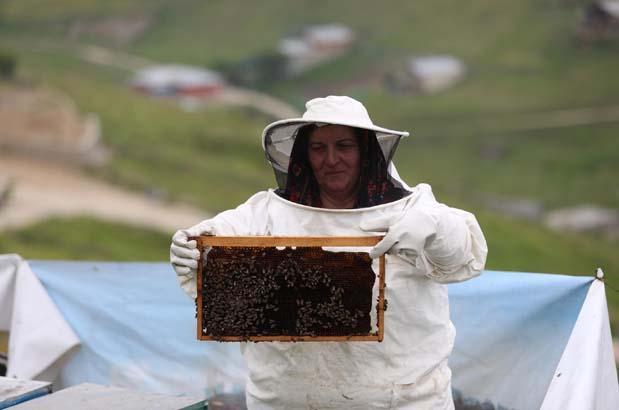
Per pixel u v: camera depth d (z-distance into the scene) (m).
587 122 101.88
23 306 8.34
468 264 5.57
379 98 115.56
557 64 117.56
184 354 8.21
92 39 139.75
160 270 8.36
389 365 5.81
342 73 124.38
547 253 52.94
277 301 5.35
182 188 60.66
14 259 8.52
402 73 118.06
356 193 5.91
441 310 5.94
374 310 5.76
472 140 99.19
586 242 61.47
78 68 124.69
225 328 5.38
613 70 114.25
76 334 8.38
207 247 5.41
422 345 5.85
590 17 123.38
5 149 59.12
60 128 61.34
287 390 5.89
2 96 65.62
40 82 77.50
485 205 80.31
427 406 5.88
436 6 137.38
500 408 7.43
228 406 8.09
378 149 5.81
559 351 7.22
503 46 124.50
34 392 5.85
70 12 147.62
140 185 58.66
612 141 96.44
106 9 148.62
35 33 140.62
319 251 5.32
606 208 81.56
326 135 5.71
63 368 8.48
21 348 8.20
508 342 7.47
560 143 97.25
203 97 113.00
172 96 111.88
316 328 5.39
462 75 118.25
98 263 8.47
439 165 92.81
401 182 6.05
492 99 110.12
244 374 8.08
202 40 139.25
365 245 5.31
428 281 5.82
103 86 91.00
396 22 136.25
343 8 140.62
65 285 8.47
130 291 8.38
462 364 7.61
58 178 57.03
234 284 5.33
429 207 5.47
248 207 6.11
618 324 33.50
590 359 6.89
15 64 77.75
